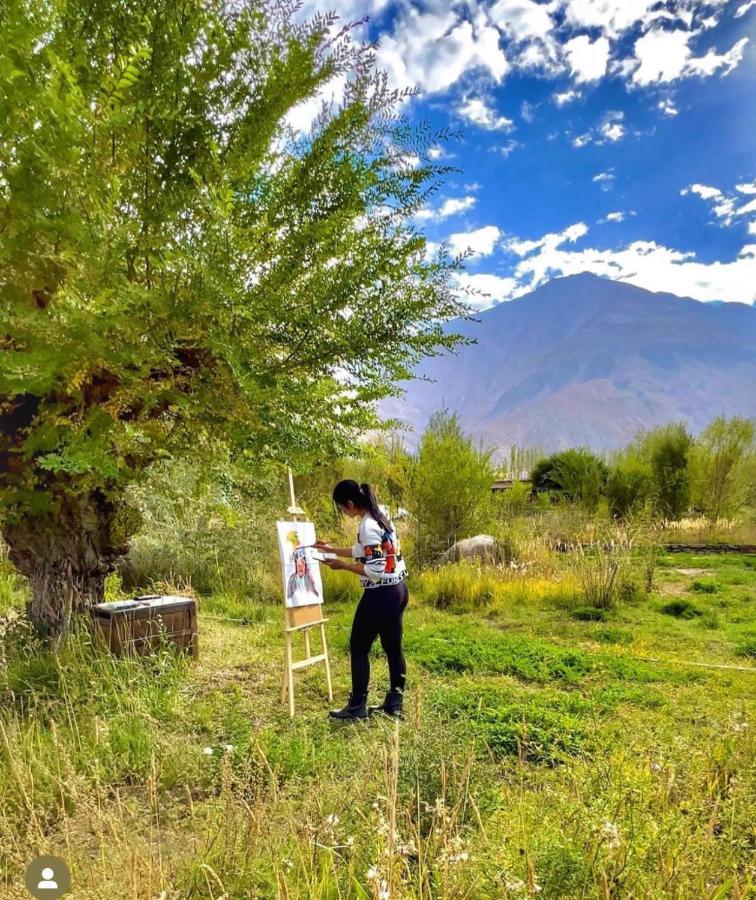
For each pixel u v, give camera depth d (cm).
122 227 376
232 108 467
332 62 434
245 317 445
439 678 632
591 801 288
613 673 657
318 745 454
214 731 468
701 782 318
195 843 292
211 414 512
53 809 333
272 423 509
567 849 253
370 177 474
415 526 1348
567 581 1099
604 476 2227
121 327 389
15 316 373
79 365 410
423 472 1309
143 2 418
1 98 337
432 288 483
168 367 469
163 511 990
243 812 304
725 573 1310
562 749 438
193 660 626
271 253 471
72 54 406
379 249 477
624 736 410
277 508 1213
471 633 820
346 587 1052
